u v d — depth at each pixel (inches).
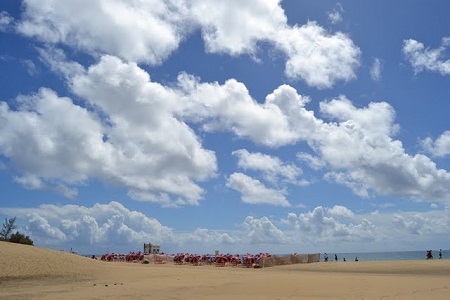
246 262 2005.4
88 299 681.0
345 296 676.1
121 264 1510.8
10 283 956.0
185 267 1659.7
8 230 2144.4
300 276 1043.9
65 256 1339.8
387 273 1352.1
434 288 751.1
